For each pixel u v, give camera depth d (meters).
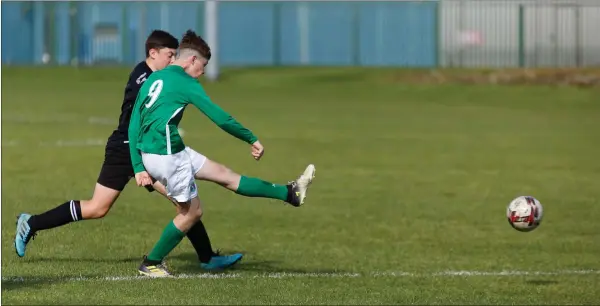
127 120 30.72
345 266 34.53
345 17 183.12
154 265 30.77
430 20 175.88
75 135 80.75
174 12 176.75
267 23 186.12
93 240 37.28
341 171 61.72
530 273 33.66
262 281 30.45
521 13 167.75
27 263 32.44
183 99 28.00
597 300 29.00
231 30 186.62
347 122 96.62
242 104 117.06
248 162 65.62
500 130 90.31
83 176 56.69
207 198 49.72
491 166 65.19
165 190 29.47
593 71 144.00
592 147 77.19
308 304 26.86
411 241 40.19
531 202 28.44
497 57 170.38
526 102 121.50
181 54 28.56
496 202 50.69
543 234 42.09
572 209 48.62
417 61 177.38
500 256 37.19
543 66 166.25
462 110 112.31
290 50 186.12
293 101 122.62
